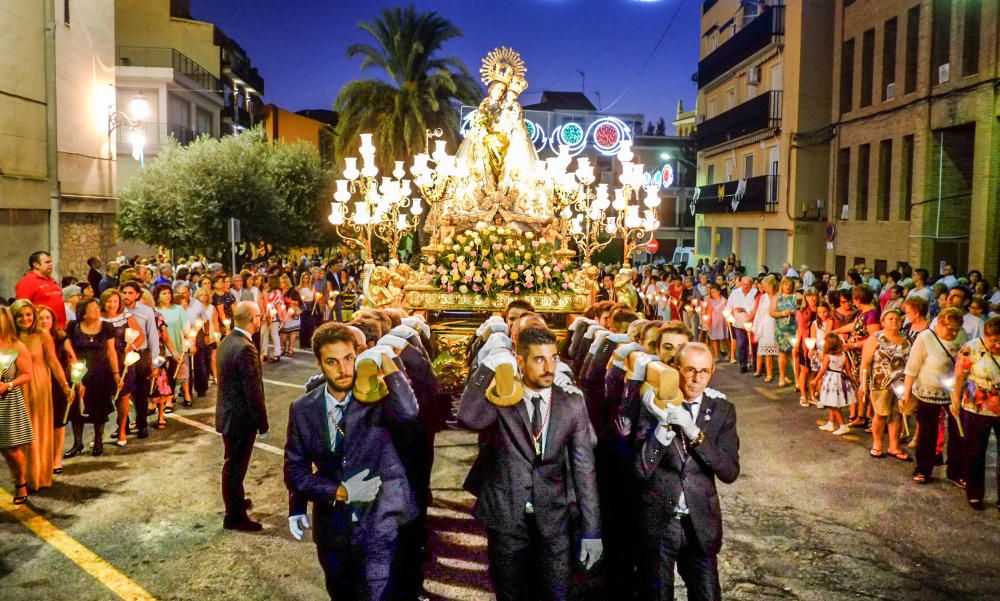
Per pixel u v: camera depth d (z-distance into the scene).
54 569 5.75
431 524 6.56
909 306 8.44
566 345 9.24
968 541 6.23
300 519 4.46
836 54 24.58
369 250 11.05
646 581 4.38
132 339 9.09
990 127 16.77
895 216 20.94
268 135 54.41
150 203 25.66
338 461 4.32
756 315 13.67
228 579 5.57
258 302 15.17
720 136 33.31
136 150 22.91
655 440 4.31
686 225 49.16
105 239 21.78
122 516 6.82
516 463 4.22
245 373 6.32
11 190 16.45
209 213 25.69
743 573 5.66
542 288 10.02
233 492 6.45
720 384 13.15
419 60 30.31
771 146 28.78
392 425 4.39
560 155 12.33
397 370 4.36
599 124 31.73
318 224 32.75
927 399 7.57
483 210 11.80
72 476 7.96
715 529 4.27
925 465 7.66
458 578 5.55
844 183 24.42
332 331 4.27
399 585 4.66
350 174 11.05
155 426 10.07
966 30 17.80
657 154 48.66
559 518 4.24
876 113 21.89
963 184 19.17
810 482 7.73
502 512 4.23
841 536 6.34
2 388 6.90
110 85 21.83
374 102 30.25
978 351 6.88
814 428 9.98
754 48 29.80
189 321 11.65
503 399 4.13
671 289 17.30
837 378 9.54
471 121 12.41
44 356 7.66
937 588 5.42
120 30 44.31
